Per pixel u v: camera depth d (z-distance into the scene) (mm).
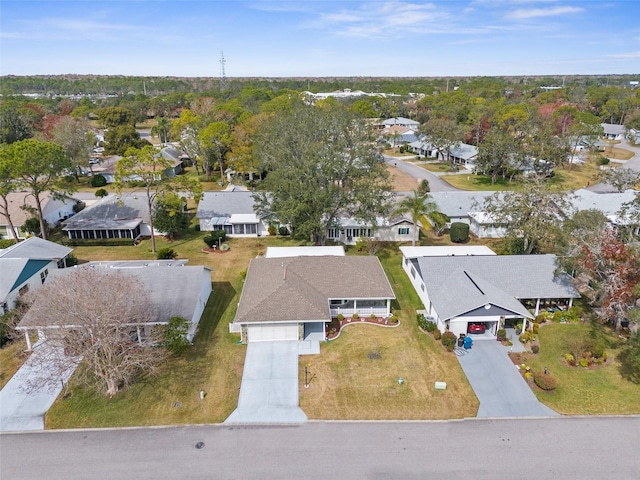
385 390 28547
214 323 36375
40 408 26891
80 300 26750
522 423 25844
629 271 31078
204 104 140375
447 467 22719
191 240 55906
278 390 28500
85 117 144000
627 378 29812
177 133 100125
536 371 30453
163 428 25375
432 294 36500
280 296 34062
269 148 54750
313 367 30812
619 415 26484
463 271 38156
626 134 123875
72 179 83312
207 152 84000
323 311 33688
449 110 132375
